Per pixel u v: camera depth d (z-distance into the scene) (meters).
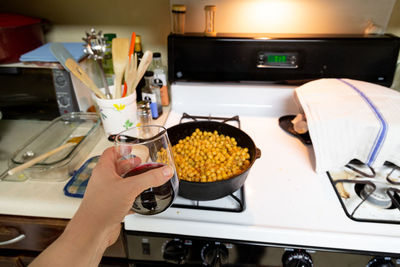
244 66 0.90
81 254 0.41
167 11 1.01
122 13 1.03
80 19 1.04
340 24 0.95
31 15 1.04
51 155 0.76
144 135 0.57
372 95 0.73
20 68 0.85
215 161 0.67
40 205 0.61
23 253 0.72
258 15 0.96
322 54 0.87
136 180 0.42
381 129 0.63
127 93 0.79
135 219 0.57
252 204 0.61
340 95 0.74
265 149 0.80
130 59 0.78
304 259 0.54
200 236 0.57
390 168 0.71
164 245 0.60
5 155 0.79
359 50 0.86
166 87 0.99
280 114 0.99
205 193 0.56
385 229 0.55
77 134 0.87
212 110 1.01
